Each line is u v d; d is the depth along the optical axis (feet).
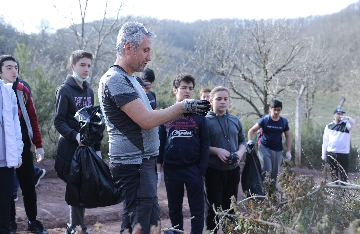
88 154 13.15
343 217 8.80
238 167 16.93
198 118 15.23
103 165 13.23
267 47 50.03
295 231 7.95
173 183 15.23
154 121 9.34
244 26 53.42
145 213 9.96
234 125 16.79
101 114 12.95
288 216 9.07
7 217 13.47
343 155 28.94
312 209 8.92
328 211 8.84
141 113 9.37
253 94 53.78
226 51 53.57
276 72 50.31
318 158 43.45
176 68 60.80
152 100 20.11
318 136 44.39
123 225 10.61
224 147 16.44
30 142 15.85
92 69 49.85
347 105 67.62
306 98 59.31
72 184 13.21
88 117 13.00
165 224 19.76
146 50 9.91
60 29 55.52
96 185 12.93
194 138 15.08
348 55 72.79
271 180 10.10
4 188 13.35
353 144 50.34
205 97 18.85
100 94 10.03
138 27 9.86
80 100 14.94
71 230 14.82
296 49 52.42
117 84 9.52
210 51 55.67
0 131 13.17
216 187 16.52
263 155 24.29
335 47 73.41
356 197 9.81
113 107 9.70
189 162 15.06
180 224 15.55
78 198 13.19
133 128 9.73
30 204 16.22
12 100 13.79
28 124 15.70
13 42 56.39
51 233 17.20
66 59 54.49
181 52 66.90
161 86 42.39
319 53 61.98
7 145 13.14
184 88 16.06
